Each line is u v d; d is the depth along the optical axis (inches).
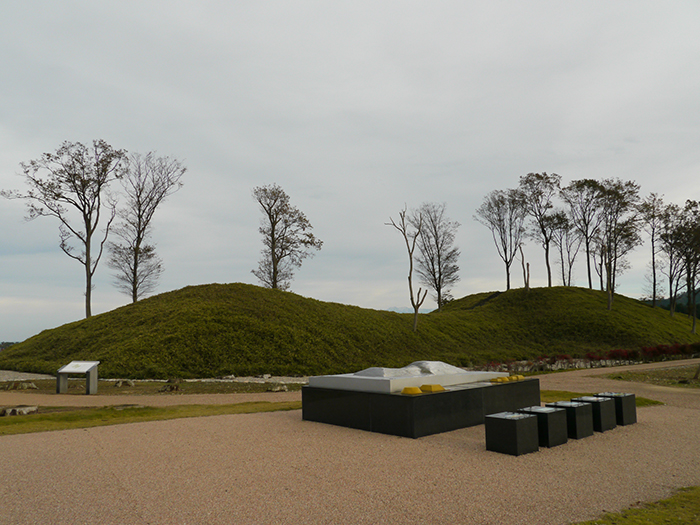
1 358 1224.8
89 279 1578.5
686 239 2116.1
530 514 185.3
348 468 251.6
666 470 250.8
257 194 1966.0
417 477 235.1
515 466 256.8
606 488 219.3
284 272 2004.2
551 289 2284.7
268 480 229.5
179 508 191.2
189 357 1034.7
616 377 868.0
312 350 1176.2
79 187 1540.4
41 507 192.9
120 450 291.7
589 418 343.9
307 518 180.5
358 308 1695.4
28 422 390.0
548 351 1635.1
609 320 1839.3
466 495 208.1
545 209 2327.8
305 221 1984.5
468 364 1337.4
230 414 440.8
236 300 1378.0
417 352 1395.2
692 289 2091.5
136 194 1696.6
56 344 1229.1
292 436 336.2
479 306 2217.0
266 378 929.5
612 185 2117.4
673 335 1806.1
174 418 416.5
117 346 1081.4
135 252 1692.9
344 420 375.6
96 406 500.7
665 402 524.7
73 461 265.1
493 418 293.7
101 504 196.1
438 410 350.3
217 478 232.8
